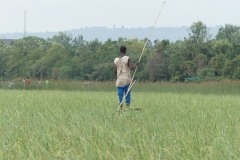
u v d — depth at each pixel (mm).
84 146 9836
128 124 14125
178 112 19094
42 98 31188
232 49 86562
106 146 10250
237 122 15070
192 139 10852
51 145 10398
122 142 10062
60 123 14086
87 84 64938
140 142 10156
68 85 66938
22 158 9281
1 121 15328
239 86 52719
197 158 8922
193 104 23562
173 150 9641
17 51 126562
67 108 20922
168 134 11758
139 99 31438
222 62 79000
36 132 12492
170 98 33719
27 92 48719
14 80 73375
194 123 14508
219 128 12859
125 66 22219
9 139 11523
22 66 121250
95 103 25266
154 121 15195
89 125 13359
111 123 14211
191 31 106875
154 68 87250
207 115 17359
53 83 68750
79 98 32219
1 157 9250
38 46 151625
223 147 9641
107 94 44750
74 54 116250
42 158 9453
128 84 22234
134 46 124625
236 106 23172
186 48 86812
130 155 9305
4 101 27250
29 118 16156
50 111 18797
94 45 131375
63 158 9078
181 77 82812
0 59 128625
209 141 11031
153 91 57375
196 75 80062
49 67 111750
